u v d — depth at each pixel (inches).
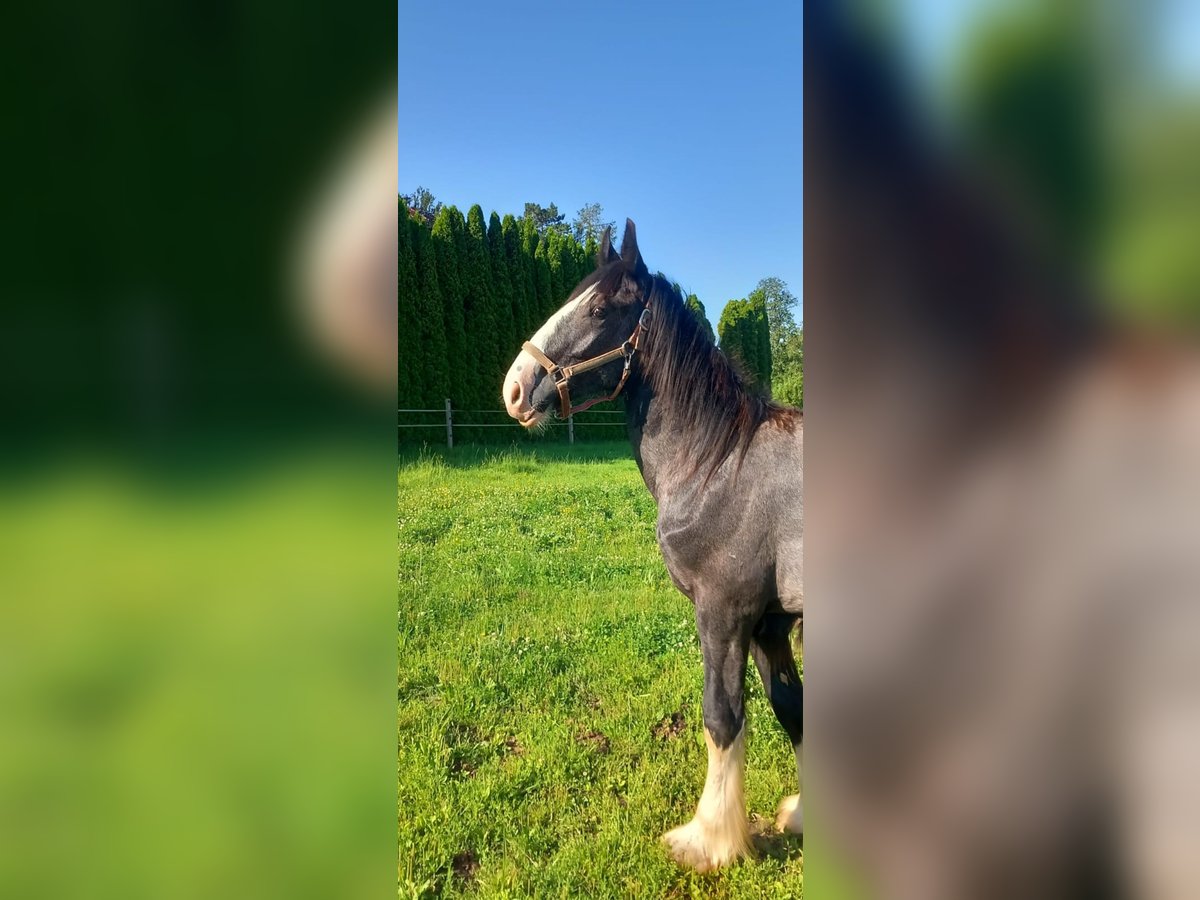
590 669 130.6
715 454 81.9
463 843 84.8
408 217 494.6
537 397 90.9
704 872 80.2
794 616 86.8
